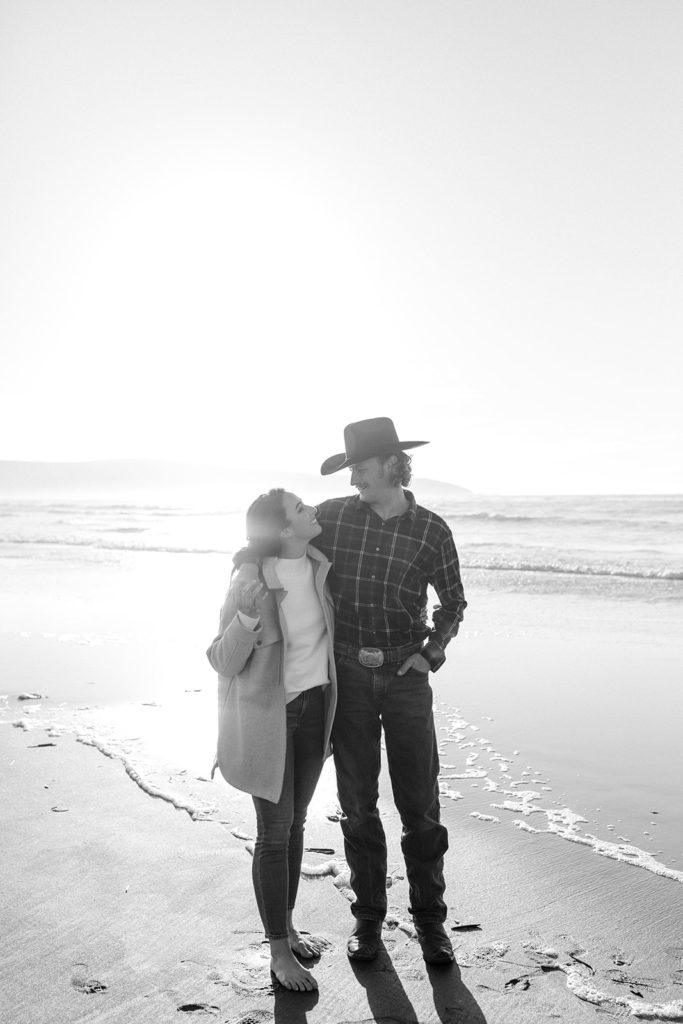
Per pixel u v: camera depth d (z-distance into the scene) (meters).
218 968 2.99
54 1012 2.72
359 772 3.27
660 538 29.61
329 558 3.32
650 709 6.61
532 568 18.89
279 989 2.87
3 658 8.70
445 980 2.94
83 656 8.75
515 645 9.48
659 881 3.68
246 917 3.36
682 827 4.30
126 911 3.40
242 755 3.12
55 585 15.56
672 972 2.96
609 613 12.08
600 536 30.66
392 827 4.36
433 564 3.35
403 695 3.28
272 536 3.17
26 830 4.23
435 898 3.22
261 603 3.05
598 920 3.35
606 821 4.40
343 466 3.34
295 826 3.24
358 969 3.02
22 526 40.31
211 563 20.12
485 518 37.31
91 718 6.32
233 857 3.90
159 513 59.28
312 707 3.24
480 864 3.90
